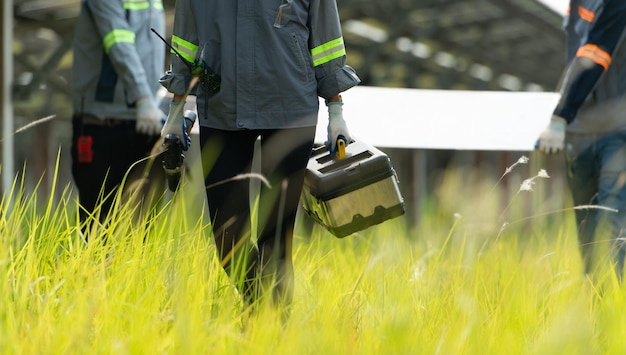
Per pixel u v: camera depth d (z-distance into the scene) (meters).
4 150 17.00
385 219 8.12
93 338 6.10
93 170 11.32
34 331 6.02
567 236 10.37
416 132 18.02
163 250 7.88
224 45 7.64
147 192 10.98
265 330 6.14
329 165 8.06
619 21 10.09
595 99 10.49
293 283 7.67
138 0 11.51
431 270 8.86
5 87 17.31
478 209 10.21
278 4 7.65
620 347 6.45
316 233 10.72
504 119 18.72
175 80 7.95
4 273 6.93
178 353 5.58
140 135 11.38
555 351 5.92
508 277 8.76
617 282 8.50
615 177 10.25
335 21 7.80
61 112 28.78
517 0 32.47
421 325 6.98
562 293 8.12
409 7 32.91
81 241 8.11
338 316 6.89
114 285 6.89
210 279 7.66
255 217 8.24
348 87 7.88
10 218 8.09
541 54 39.69
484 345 6.25
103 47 11.38
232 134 7.83
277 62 7.63
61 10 27.61
